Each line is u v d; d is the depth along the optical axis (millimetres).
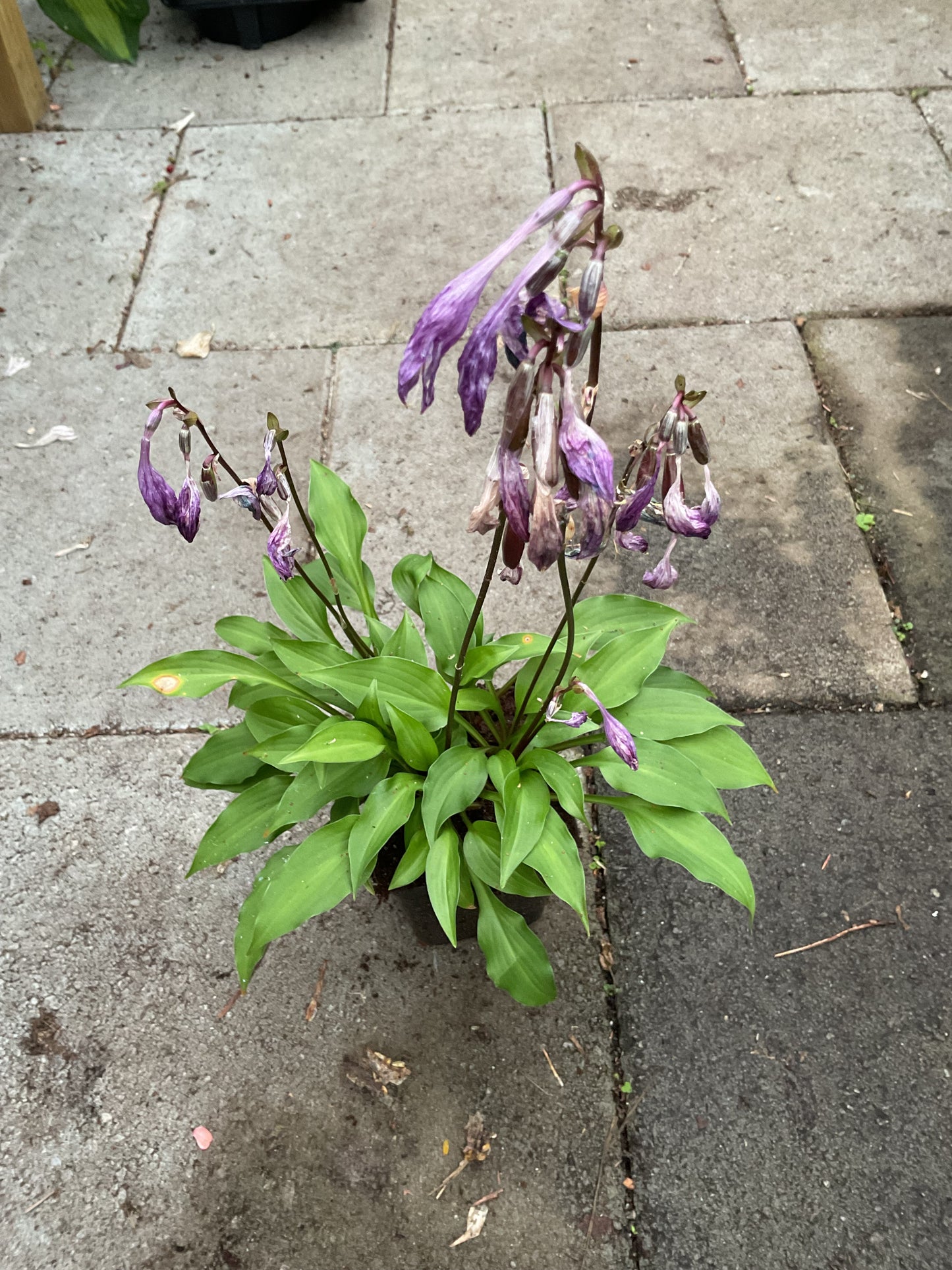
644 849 624
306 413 1084
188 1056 753
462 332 367
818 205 1250
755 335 1130
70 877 829
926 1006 762
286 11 1475
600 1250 668
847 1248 667
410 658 701
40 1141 721
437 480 1033
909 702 892
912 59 1425
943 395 1074
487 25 1526
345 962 793
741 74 1420
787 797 852
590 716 661
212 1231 682
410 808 615
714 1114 719
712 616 939
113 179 1320
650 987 775
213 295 1189
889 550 972
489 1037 756
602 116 1372
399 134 1361
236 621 715
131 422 1082
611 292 1174
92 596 965
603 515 420
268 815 672
